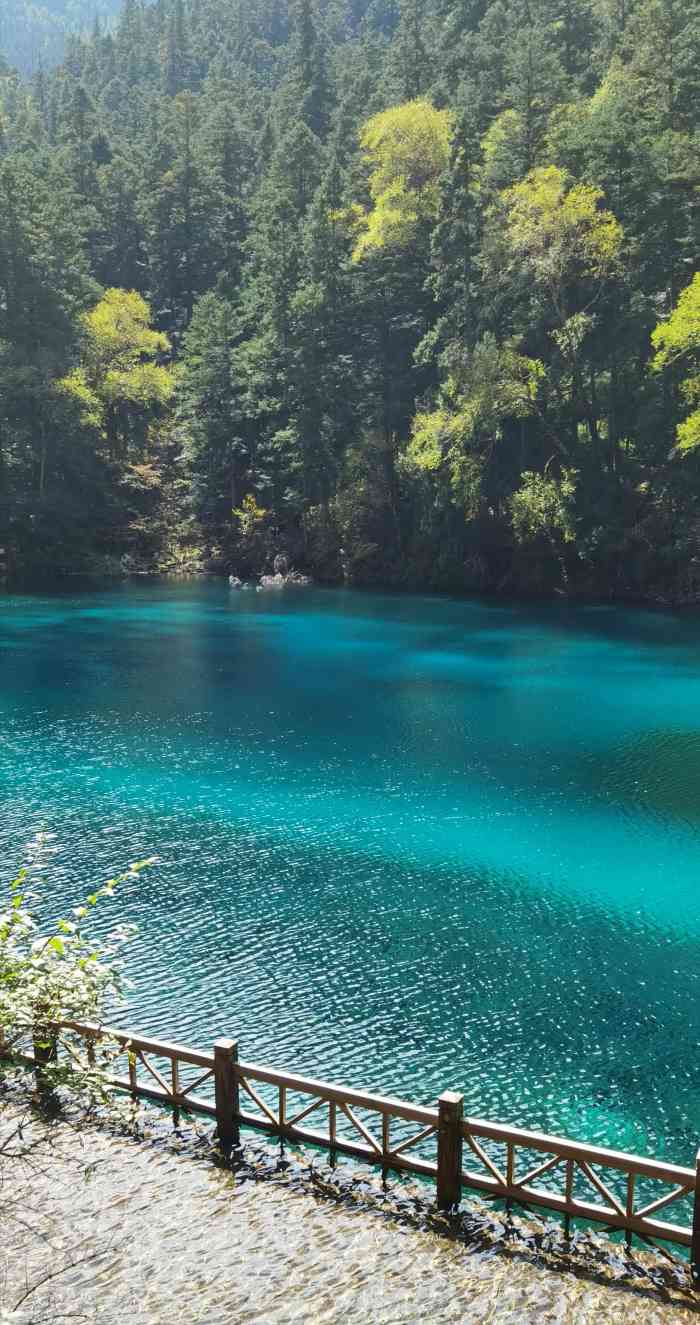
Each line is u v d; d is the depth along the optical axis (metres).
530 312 71.62
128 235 110.44
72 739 36.12
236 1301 10.96
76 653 52.38
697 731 37.19
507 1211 12.33
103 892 12.18
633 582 72.94
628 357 70.00
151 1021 18.02
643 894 23.23
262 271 89.06
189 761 33.44
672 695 42.94
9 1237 12.00
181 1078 16.47
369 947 20.72
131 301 92.56
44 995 11.38
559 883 23.81
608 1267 11.46
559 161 72.88
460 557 78.44
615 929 21.50
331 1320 10.69
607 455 72.88
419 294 81.19
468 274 74.56
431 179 85.06
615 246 67.06
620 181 69.38
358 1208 12.48
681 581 70.62
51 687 44.44
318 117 121.88
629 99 73.94
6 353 80.69
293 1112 15.77
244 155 120.25
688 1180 11.22
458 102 89.69
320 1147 13.92
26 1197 12.70
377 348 82.19
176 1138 13.90
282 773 32.19
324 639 57.03
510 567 77.56
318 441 83.25
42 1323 10.66
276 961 20.12
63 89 153.88
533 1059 16.86
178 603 71.19
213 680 46.00
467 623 62.81
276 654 52.44
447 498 75.56
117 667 48.88
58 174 92.44
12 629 59.69
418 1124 15.34
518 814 28.47
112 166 111.19
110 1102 12.71
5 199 80.75
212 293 90.19
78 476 86.25
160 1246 11.80
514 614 66.50
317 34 142.00
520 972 19.72
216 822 27.69
